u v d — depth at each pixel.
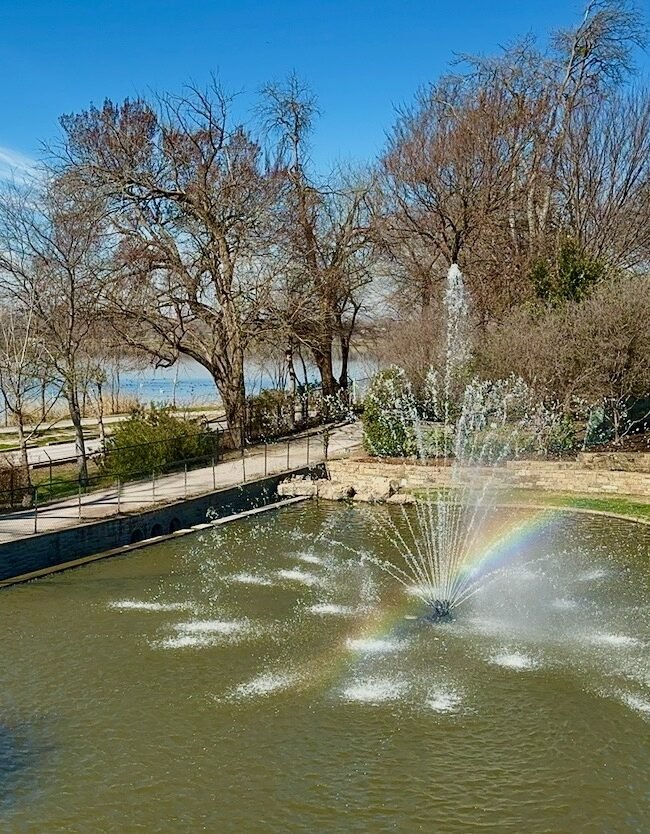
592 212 35.25
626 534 17.48
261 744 8.76
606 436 24.86
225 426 33.09
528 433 23.58
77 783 8.07
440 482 22.44
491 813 7.51
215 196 28.83
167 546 17.08
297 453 26.91
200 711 9.50
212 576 14.88
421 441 23.81
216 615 12.73
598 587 13.96
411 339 27.34
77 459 21.62
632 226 35.38
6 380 32.56
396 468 23.11
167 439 23.92
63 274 24.19
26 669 10.68
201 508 19.66
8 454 25.89
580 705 9.55
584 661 10.81
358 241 36.41
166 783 8.06
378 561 15.89
